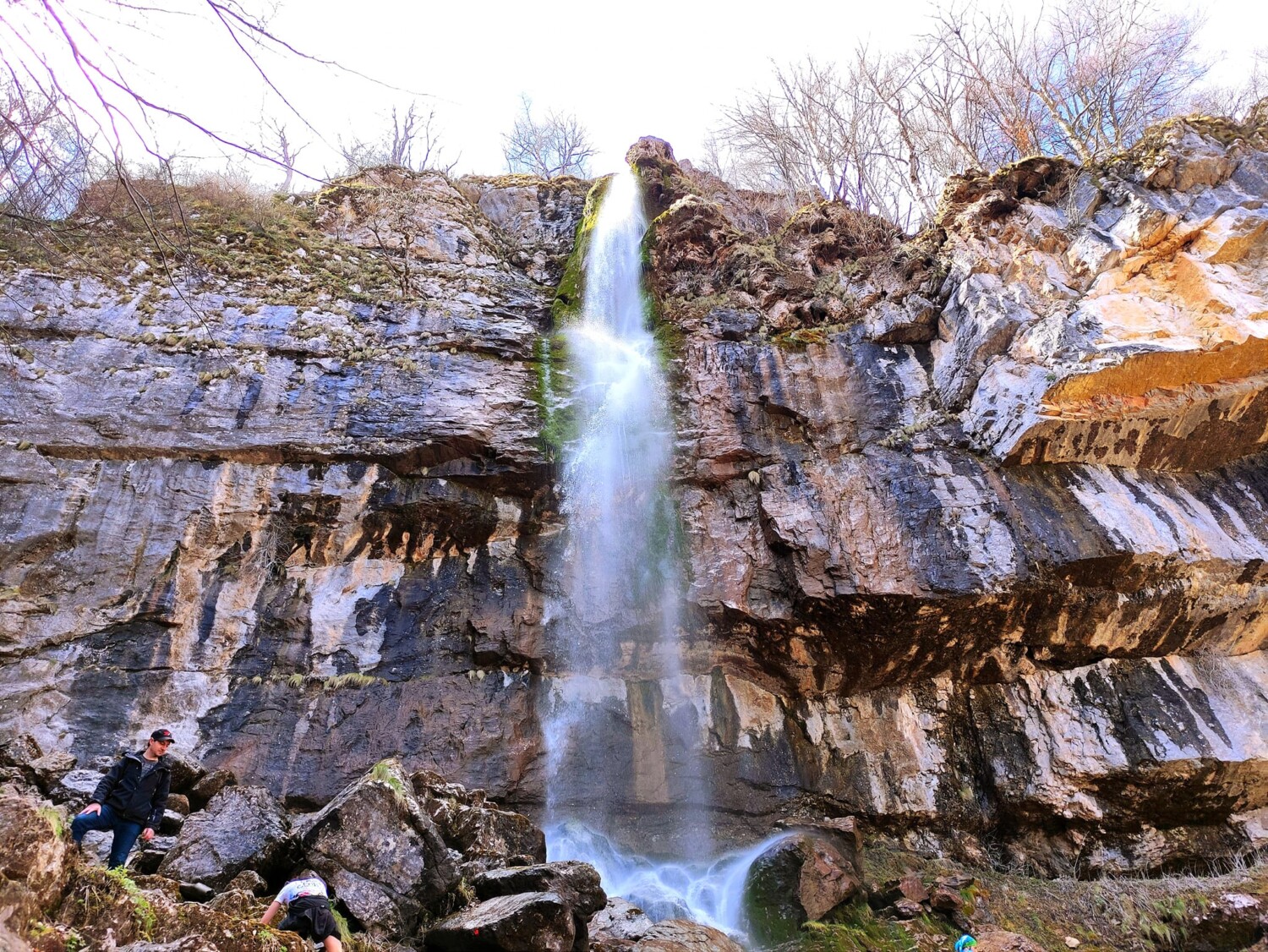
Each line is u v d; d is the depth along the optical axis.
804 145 20.03
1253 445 11.20
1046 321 10.85
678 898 8.38
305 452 10.34
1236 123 12.90
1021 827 9.53
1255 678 9.95
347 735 9.08
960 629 10.00
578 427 11.52
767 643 10.45
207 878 5.35
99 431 9.90
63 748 8.17
